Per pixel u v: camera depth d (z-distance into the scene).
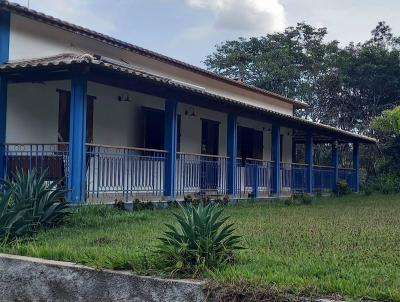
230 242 6.47
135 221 10.61
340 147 37.56
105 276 6.00
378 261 6.58
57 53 13.39
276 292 5.02
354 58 37.75
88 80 11.78
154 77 12.02
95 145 11.76
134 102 15.50
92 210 10.82
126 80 11.91
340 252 7.24
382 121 30.47
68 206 9.94
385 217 12.97
